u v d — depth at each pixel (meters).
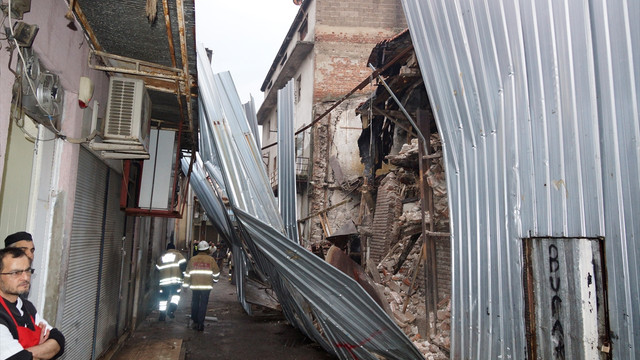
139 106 4.55
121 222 6.55
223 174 5.57
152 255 9.91
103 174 5.31
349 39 18.00
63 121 3.82
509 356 3.36
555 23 3.04
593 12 2.78
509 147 3.42
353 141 17.11
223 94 6.50
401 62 7.63
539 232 3.12
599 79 2.73
